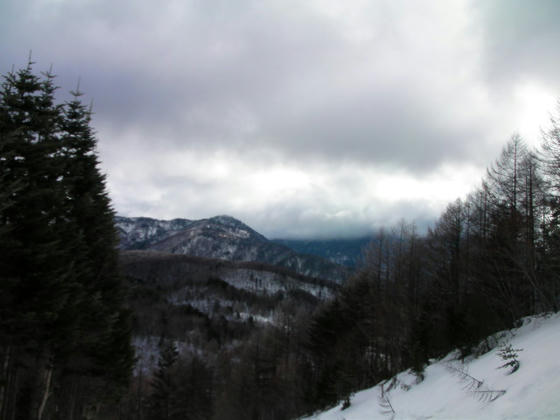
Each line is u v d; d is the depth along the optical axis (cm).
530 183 1962
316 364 4381
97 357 2275
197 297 15112
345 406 1947
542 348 895
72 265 1485
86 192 1930
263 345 5434
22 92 1419
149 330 9738
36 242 1348
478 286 2205
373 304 3484
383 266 3834
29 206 1355
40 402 1756
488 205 2466
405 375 1772
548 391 626
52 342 1529
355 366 3030
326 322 3988
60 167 1505
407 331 2562
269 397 4738
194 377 4934
